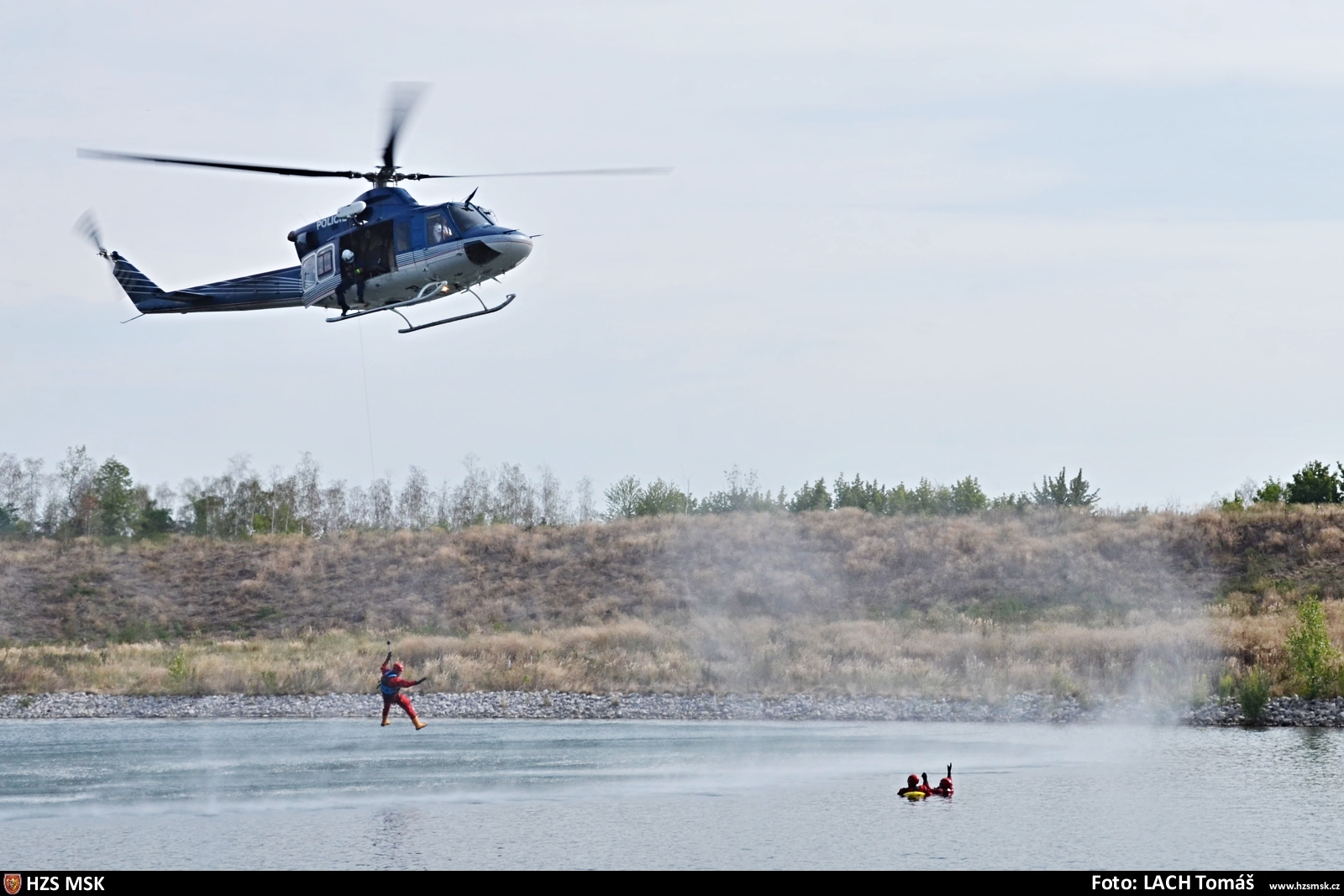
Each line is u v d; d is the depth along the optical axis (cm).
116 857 2823
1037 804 3369
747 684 6244
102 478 13425
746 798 3475
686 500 12888
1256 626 6688
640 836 3020
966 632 7462
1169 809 3294
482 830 3081
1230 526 8969
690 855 2839
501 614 9069
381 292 4578
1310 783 3688
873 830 3062
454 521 13900
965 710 5525
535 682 6456
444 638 7831
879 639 7144
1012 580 8662
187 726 5369
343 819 3231
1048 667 6134
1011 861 2753
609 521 10812
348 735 4978
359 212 4559
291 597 9575
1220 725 5134
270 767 4062
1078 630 7144
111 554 10306
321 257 4684
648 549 9831
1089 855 2792
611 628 7919
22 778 3841
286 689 6431
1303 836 2967
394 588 9619
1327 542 8500
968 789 3606
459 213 4425
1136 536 8975
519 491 14350
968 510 11481
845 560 9331
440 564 9919
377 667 6888
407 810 3325
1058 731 4972
